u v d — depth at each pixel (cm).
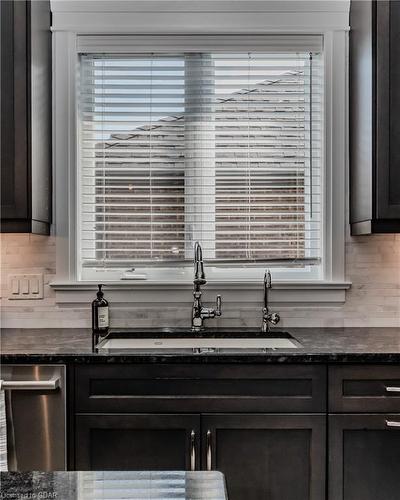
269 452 162
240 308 223
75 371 163
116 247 229
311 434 162
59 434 162
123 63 228
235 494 162
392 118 188
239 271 229
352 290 223
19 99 190
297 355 162
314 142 229
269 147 228
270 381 163
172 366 163
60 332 210
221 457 162
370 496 162
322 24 222
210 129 228
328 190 223
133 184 228
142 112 228
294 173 229
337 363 162
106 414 162
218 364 163
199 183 229
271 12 222
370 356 161
